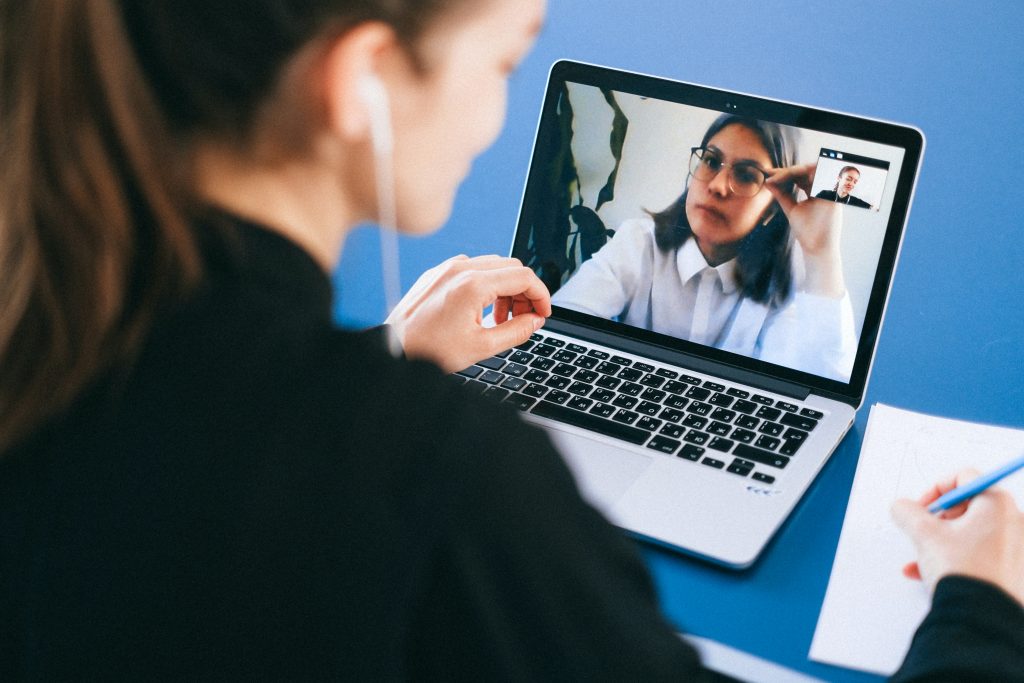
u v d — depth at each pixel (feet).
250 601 1.13
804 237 2.76
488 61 1.33
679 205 2.92
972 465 2.44
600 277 3.04
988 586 1.86
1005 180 3.62
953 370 3.13
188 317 1.18
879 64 3.95
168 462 1.15
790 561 2.23
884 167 2.65
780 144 2.78
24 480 1.21
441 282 2.68
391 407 1.18
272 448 1.14
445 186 1.42
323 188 1.32
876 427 2.62
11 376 1.19
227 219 1.21
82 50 1.11
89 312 1.15
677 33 4.21
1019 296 3.34
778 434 2.60
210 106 1.17
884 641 1.96
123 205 1.15
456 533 1.14
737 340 2.87
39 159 1.13
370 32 1.17
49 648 1.18
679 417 2.68
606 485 2.41
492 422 1.21
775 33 4.12
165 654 1.14
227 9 1.13
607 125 3.00
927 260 3.48
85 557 1.16
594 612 1.21
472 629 1.15
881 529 2.24
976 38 3.90
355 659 1.13
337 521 1.13
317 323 1.25
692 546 2.22
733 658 1.97
